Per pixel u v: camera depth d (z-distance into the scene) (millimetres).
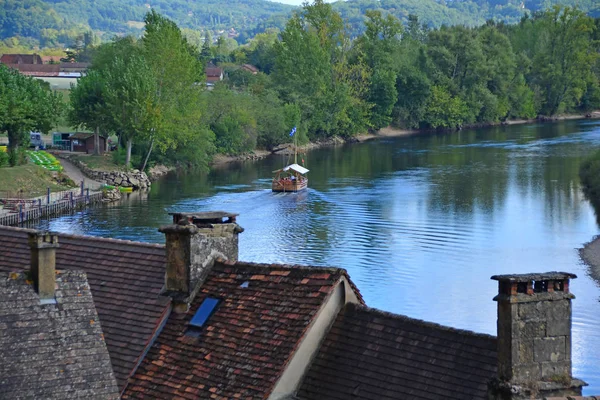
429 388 28344
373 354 30047
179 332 33125
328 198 138750
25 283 29484
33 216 124438
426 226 113062
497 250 98812
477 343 28672
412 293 79500
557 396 25312
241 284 33438
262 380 29734
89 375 28188
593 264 92500
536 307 25328
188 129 179375
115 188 147500
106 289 35594
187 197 145000
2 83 156750
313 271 32312
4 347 28000
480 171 167500
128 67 171125
